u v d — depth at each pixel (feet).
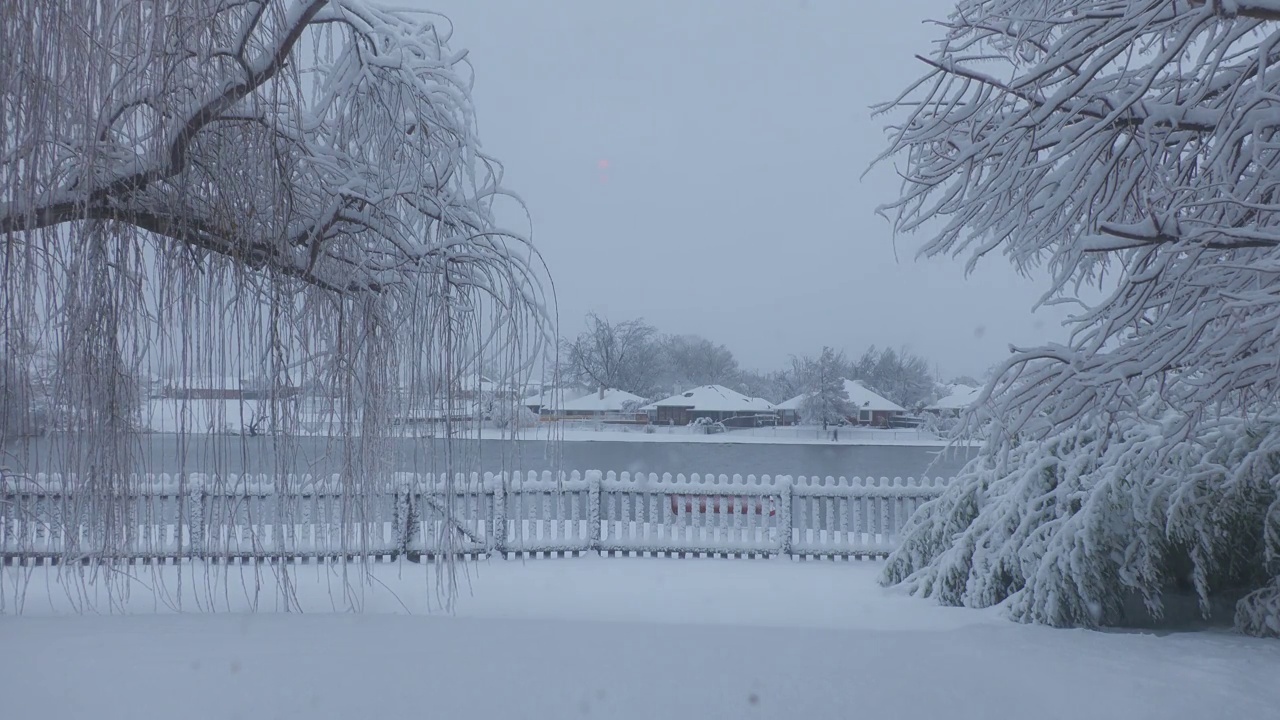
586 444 170.50
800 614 29.17
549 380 27.61
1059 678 17.88
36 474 24.41
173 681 16.44
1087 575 26.27
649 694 16.26
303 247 25.77
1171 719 15.61
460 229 26.61
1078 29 18.30
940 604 31.19
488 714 15.10
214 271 24.09
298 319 25.84
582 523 43.47
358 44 24.99
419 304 26.25
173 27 20.86
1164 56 16.94
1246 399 20.10
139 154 22.52
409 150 25.82
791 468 112.88
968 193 23.90
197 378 23.98
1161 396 19.06
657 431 232.73
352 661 18.10
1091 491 27.17
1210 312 17.93
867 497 43.75
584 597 32.17
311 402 26.21
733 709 15.56
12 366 22.02
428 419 26.94
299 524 38.55
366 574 27.50
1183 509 25.89
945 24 22.18
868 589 34.63
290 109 23.40
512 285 27.22
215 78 21.53
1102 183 20.81
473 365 27.14
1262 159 19.36
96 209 22.08
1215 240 16.72
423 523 40.57
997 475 32.81
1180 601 27.45
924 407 253.85
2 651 18.63
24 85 19.99
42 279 22.53
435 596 31.73
